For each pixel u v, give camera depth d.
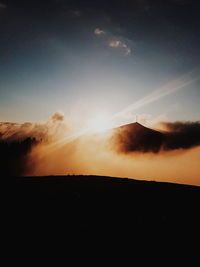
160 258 7.48
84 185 17.62
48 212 11.08
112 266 6.87
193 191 16.55
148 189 16.81
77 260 7.06
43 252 7.42
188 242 8.67
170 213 11.72
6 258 6.95
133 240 8.63
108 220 10.48
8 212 10.86
